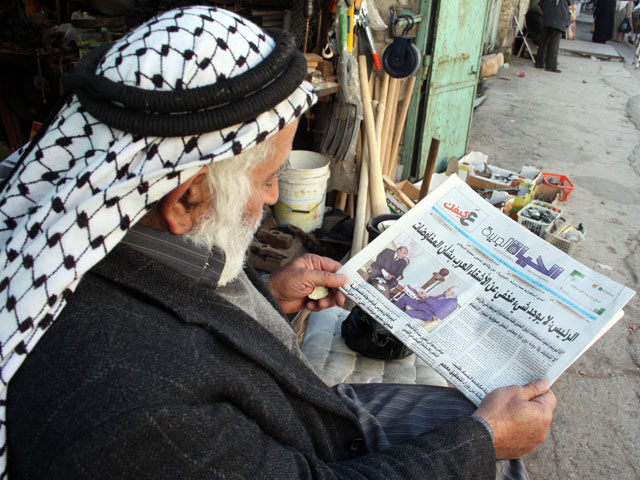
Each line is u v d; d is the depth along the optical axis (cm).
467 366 97
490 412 86
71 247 53
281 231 240
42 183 58
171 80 57
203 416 57
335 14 249
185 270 70
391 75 281
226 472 58
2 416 53
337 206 303
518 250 110
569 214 371
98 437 50
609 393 218
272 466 64
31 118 301
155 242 67
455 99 373
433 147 234
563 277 104
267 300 98
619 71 874
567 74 826
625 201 398
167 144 56
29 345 53
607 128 570
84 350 55
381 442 96
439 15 308
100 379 53
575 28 1323
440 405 107
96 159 57
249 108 58
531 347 97
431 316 104
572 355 94
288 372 75
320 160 278
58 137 58
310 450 78
